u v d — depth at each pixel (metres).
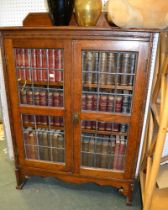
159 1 1.01
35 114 1.38
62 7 1.12
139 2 1.03
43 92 1.34
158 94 1.41
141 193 1.58
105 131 1.38
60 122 1.43
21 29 1.14
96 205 1.56
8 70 1.28
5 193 1.66
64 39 1.14
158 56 1.38
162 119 1.08
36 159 1.58
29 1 1.44
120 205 1.56
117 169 1.49
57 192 1.68
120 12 1.03
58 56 1.22
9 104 1.38
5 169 1.93
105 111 1.30
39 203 1.57
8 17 1.50
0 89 1.72
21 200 1.59
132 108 1.23
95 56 1.18
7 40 1.20
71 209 1.52
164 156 1.57
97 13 1.15
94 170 1.49
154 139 1.38
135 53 1.12
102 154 1.47
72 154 1.46
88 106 1.30
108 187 1.73
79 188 1.72
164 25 1.06
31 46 1.19
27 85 1.34
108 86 1.24
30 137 1.52
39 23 1.37
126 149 1.38
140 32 1.05
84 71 1.22
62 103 1.34
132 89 1.21
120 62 1.18
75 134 1.38
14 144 1.52
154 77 1.44
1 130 2.55
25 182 1.77
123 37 1.08
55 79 1.29
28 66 1.28
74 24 1.30
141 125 1.27
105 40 1.11
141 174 1.63
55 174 1.58
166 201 1.41
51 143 1.51
